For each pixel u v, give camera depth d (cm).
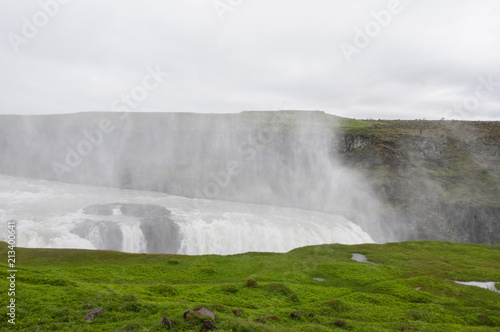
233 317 2439
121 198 10238
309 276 4475
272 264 5003
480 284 4294
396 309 3225
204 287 3547
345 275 4466
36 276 3134
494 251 6388
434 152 12675
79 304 2431
